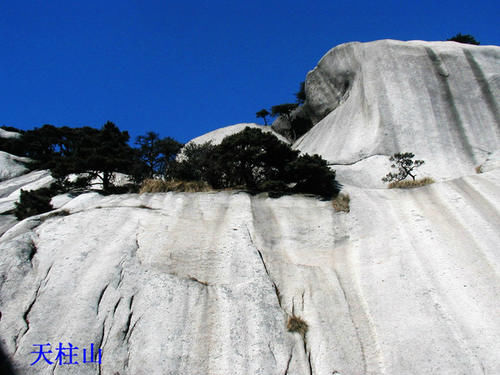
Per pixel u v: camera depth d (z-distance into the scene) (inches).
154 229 588.7
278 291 506.9
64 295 489.7
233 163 759.1
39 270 525.3
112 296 487.8
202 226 603.2
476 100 1071.6
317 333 456.8
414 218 591.8
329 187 732.7
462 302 459.2
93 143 1149.1
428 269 506.9
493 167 764.6
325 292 504.4
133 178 990.4
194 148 983.6
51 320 464.4
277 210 649.0
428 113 1057.5
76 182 997.2
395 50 1203.9
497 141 983.6
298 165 712.4
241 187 752.3
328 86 1449.3
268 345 442.0
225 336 449.7
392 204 641.6
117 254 540.4
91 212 618.2
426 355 419.2
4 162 1614.2
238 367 422.9
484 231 535.8
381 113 1067.3
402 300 479.5
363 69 1219.9
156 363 424.8
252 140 745.0
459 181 654.5
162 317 466.0
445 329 437.7
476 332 426.9
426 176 895.7
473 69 1125.7
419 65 1159.0
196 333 452.1
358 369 424.5
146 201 661.9
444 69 1141.1
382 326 459.2
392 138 1005.2
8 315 470.3
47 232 579.5
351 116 1170.0
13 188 1307.8
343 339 450.6
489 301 451.5
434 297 472.7
